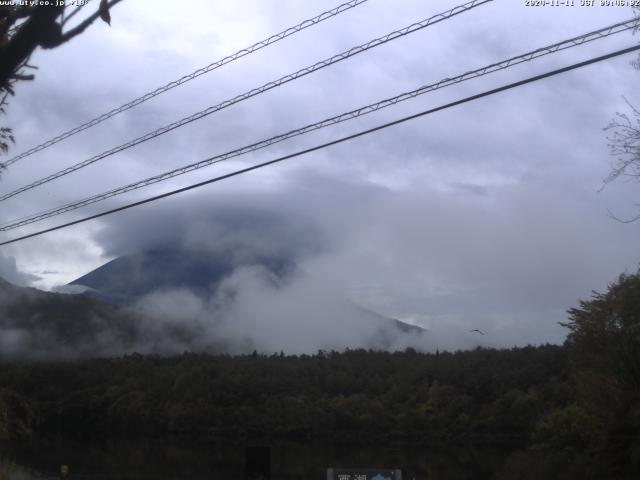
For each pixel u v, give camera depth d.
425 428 118.00
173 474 65.62
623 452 40.12
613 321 45.62
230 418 130.12
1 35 5.56
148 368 155.62
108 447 102.00
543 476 44.22
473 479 61.91
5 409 37.97
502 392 115.44
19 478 47.97
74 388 148.88
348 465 78.31
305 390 139.25
